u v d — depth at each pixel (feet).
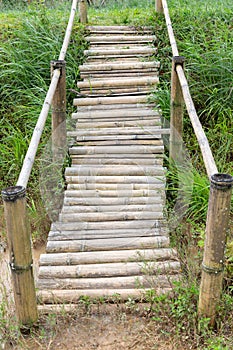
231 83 16.39
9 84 17.28
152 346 8.90
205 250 8.45
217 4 21.35
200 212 12.80
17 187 8.18
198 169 14.69
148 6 23.86
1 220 13.84
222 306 9.23
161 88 16.88
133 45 18.72
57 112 13.50
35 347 9.00
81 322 9.56
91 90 16.47
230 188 7.85
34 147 9.71
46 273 10.78
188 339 8.93
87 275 10.73
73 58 17.89
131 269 10.77
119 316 9.60
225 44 17.35
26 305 8.89
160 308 9.43
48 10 22.53
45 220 13.41
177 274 10.59
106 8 25.67
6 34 18.81
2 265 12.06
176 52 14.11
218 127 15.94
